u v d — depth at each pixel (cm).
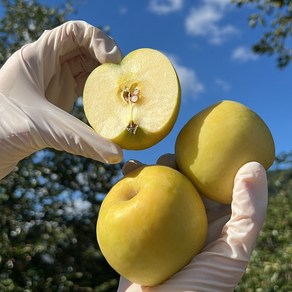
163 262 23
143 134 24
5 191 88
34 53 29
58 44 29
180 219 22
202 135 23
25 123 28
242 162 23
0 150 29
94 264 96
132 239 22
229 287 24
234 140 23
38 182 91
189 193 23
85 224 97
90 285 94
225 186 23
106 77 25
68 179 95
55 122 28
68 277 90
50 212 92
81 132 27
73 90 31
